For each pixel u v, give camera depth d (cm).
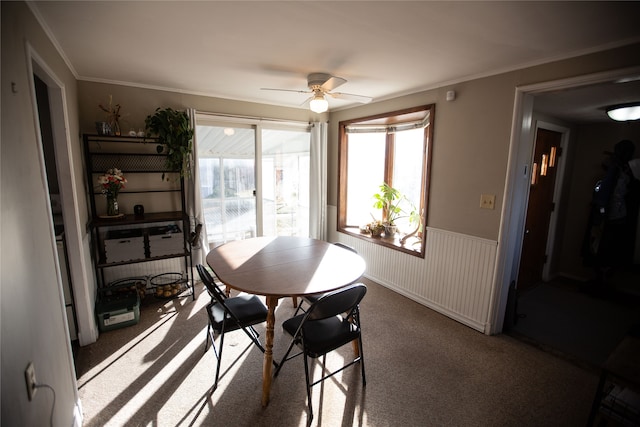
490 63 223
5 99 103
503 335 260
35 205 125
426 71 244
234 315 183
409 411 177
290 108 393
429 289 308
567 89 210
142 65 236
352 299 172
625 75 178
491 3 139
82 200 248
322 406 180
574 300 338
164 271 334
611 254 334
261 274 195
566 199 391
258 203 391
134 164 304
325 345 173
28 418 102
